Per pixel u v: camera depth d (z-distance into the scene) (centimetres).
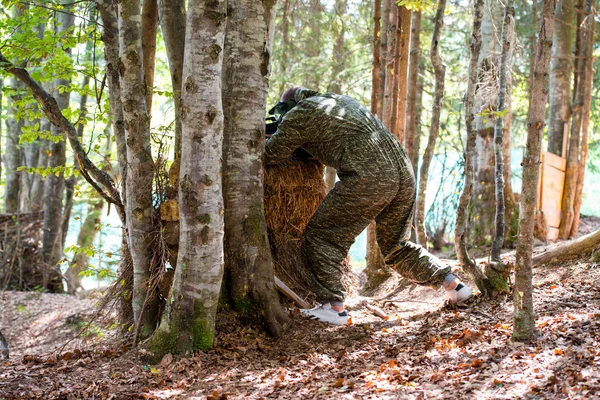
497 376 343
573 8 1048
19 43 615
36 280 1215
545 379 327
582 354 349
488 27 841
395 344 440
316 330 482
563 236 967
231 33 488
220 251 444
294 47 1178
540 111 383
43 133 610
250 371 411
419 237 658
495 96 786
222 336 465
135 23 479
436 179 1146
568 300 478
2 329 931
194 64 420
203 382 396
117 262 702
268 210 542
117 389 389
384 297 659
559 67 1057
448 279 516
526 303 395
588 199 1967
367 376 375
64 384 404
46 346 832
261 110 496
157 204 502
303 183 553
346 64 1231
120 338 527
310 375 392
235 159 488
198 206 431
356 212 488
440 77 610
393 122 684
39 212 1265
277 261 540
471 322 467
